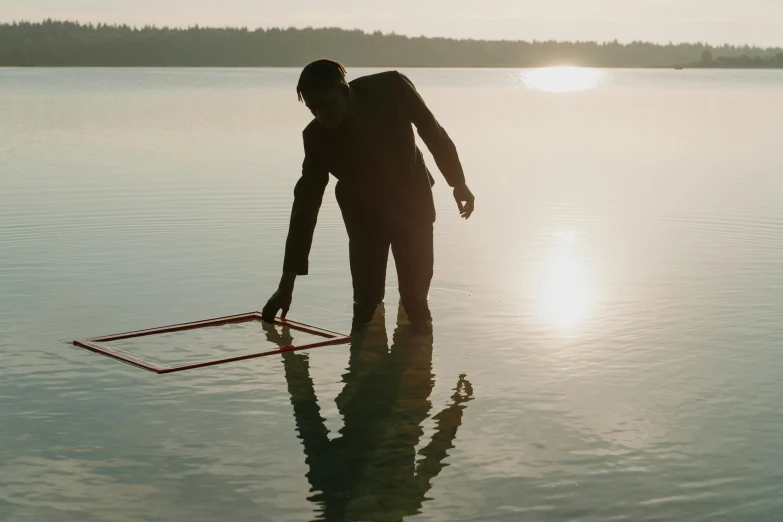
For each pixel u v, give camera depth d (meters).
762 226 8.31
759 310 5.49
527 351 4.77
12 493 3.15
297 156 14.62
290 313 5.56
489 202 9.88
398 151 4.95
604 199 10.08
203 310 5.60
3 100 36.62
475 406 3.98
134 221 8.62
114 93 46.53
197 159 14.18
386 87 4.92
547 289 6.05
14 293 5.98
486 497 3.10
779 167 13.33
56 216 8.90
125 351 4.80
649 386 4.22
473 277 6.40
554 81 111.56
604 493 3.13
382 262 5.28
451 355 4.73
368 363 4.61
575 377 4.36
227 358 4.67
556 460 3.41
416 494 3.13
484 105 34.84
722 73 180.50
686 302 5.69
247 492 3.15
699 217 8.83
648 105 34.62
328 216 8.94
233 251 7.27
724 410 3.91
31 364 4.59
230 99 38.25
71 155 14.84
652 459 3.41
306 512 3.00
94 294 5.96
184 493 3.15
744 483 3.21
